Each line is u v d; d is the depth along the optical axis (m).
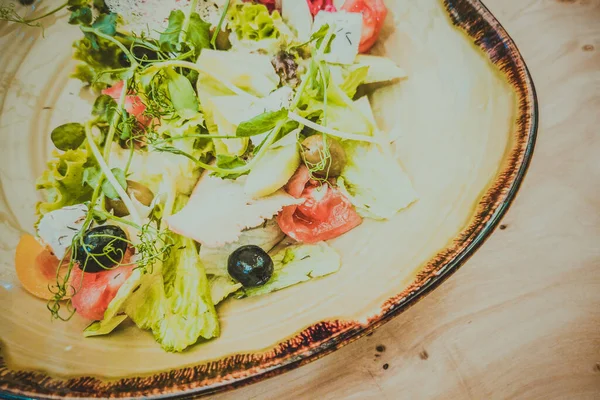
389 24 0.29
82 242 0.23
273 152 0.25
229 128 0.26
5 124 0.27
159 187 0.26
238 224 0.24
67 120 0.28
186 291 0.23
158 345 0.22
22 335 0.22
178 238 0.24
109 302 0.23
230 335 0.22
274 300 0.23
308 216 0.25
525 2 0.35
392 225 0.25
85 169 0.25
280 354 0.20
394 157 0.26
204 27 0.28
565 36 0.33
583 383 0.25
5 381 0.20
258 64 0.27
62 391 0.20
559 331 0.26
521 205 0.29
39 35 0.29
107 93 0.28
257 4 0.28
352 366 0.25
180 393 0.20
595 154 0.30
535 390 0.25
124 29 0.29
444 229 0.23
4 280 0.23
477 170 0.24
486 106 0.25
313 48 0.25
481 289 0.27
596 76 0.32
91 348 0.22
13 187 0.26
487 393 0.25
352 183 0.26
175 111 0.26
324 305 0.22
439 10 0.28
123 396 0.20
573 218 0.29
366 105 0.27
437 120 0.26
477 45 0.26
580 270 0.28
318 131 0.26
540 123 0.31
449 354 0.26
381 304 0.21
